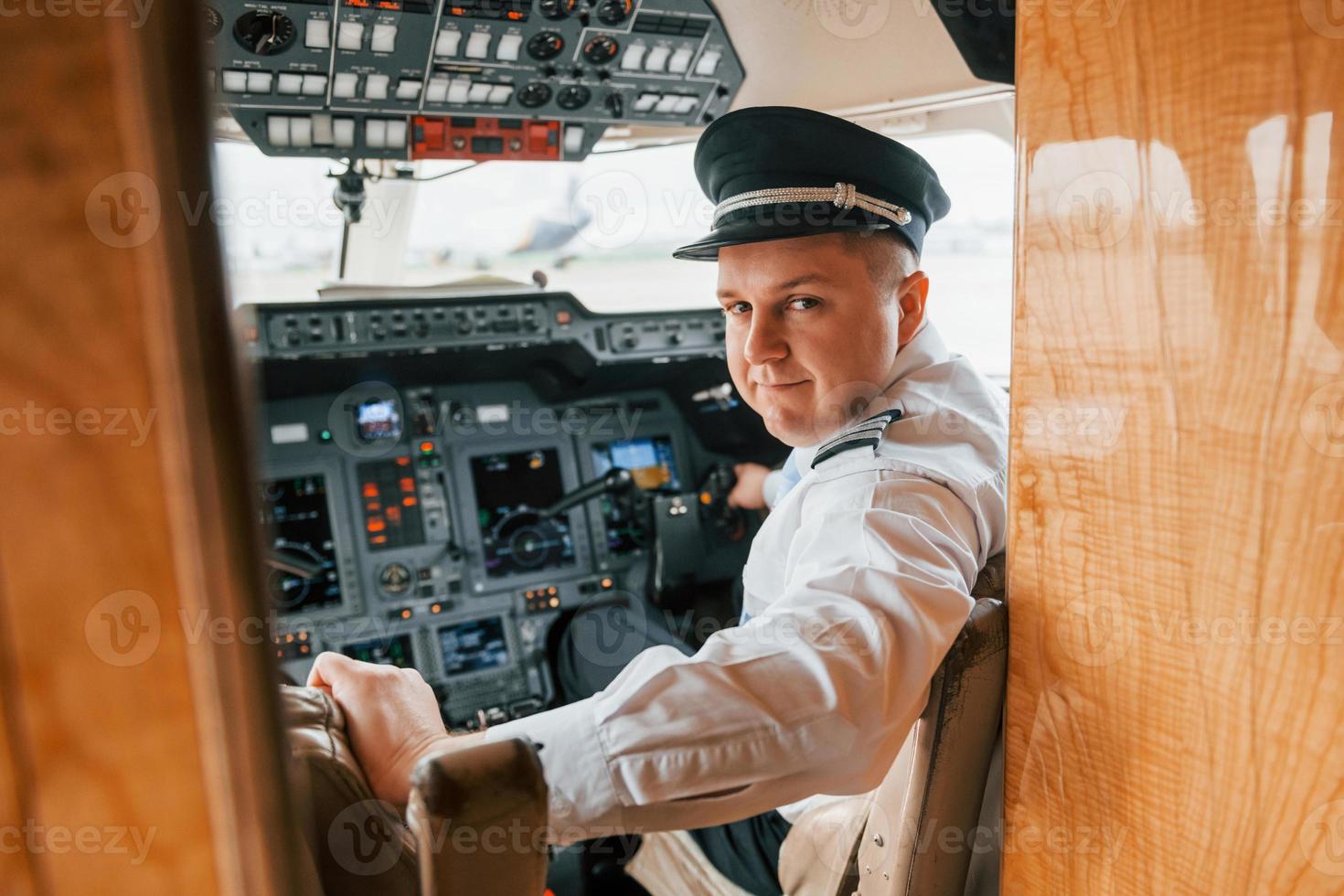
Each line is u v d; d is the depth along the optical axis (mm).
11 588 538
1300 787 770
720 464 2980
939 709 1021
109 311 515
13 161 492
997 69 1928
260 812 578
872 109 2123
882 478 1159
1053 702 1010
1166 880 913
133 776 573
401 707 965
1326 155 679
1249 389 763
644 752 900
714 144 1322
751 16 1688
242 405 530
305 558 2734
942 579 1004
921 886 1090
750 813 954
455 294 2617
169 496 539
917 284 1388
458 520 2857
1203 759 855
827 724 908
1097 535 932
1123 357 874
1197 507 824
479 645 2873
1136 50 807
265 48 1614
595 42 1718
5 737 554
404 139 1968
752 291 1310
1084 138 876
